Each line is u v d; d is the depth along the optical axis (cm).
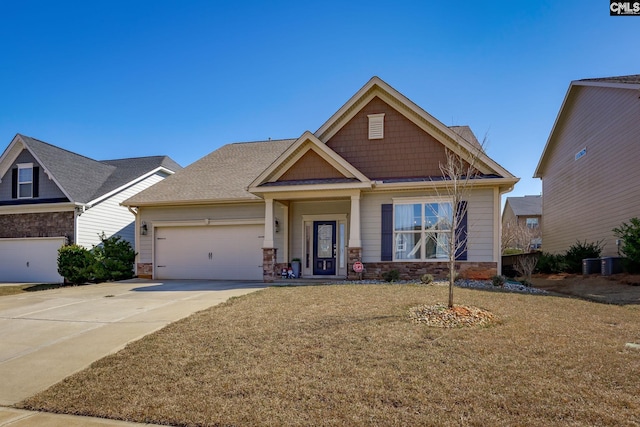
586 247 1859
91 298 1143
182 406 450
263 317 767
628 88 1602
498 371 503
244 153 2042
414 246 1345
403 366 522
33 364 612
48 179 1934
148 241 1739
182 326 739
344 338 626
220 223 1661
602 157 1864
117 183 2125
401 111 1419
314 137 1383
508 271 1877
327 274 1540
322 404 436
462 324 688
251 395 464
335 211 1541
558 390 451
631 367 513
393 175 1410
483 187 1311
